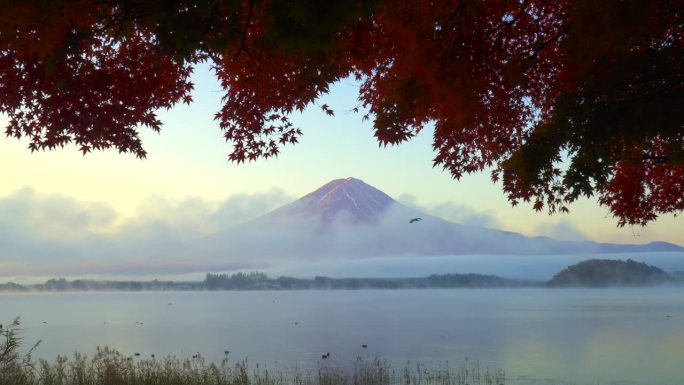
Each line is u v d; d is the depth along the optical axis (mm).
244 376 13789
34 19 5168
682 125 6660
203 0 5453
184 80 9219
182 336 66938
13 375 10500
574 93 7105
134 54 8570
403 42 7434
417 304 178750
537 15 7863
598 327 74688
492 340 58469
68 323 95312
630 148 8273
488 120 8547
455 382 24922
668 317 95750
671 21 6207
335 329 78438
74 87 8492
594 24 6000
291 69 7824
